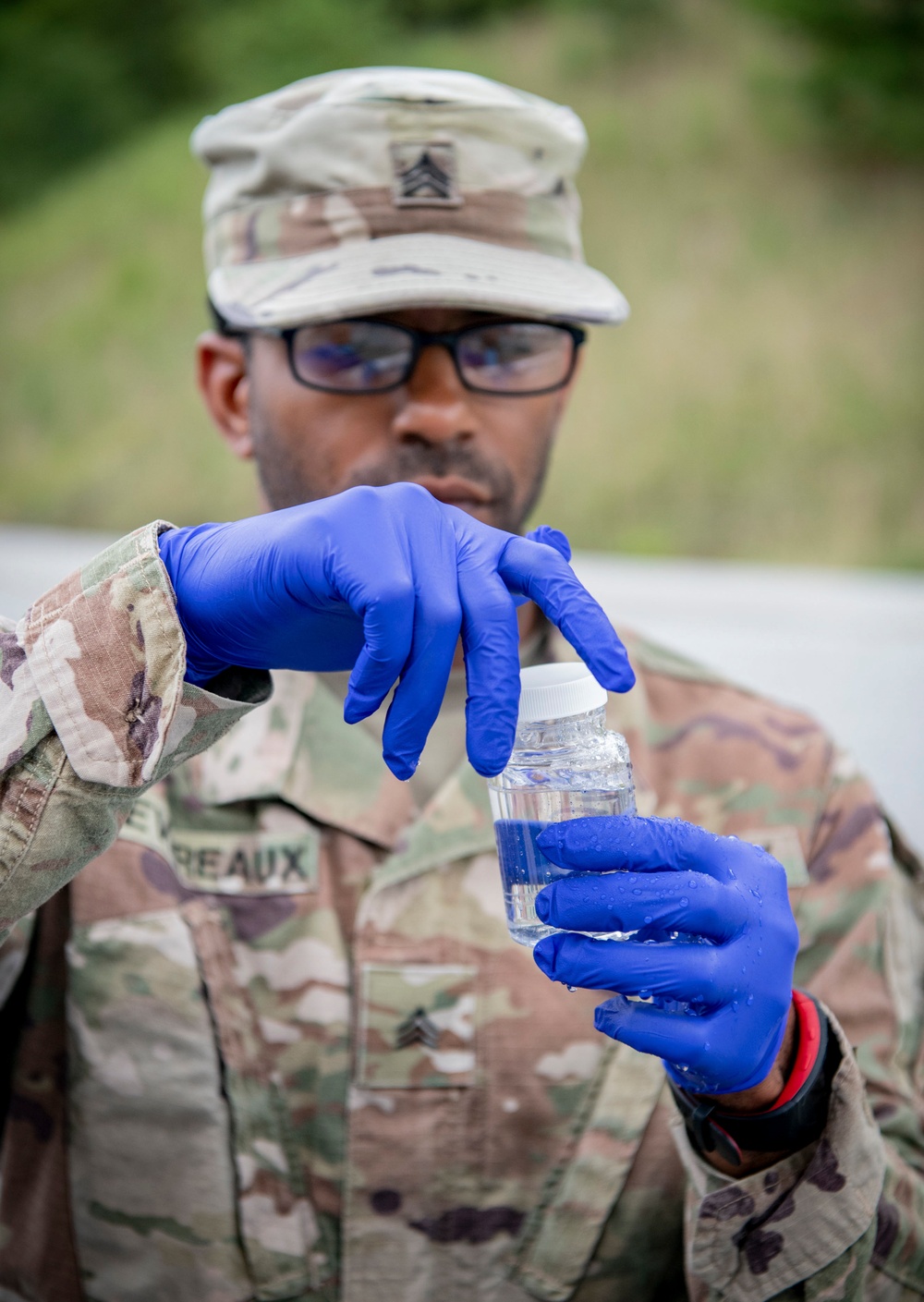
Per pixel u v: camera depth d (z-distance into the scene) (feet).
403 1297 4.33
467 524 3.22
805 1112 3.58
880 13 37.93
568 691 3.28
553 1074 4.45
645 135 36.22
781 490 28.12
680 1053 3.21
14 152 39.22
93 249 35.63
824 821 4.92
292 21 40.47
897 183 34.78
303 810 4.64
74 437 30.66
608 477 28.50
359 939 4.53
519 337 4.68
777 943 3.29
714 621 12.41
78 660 3.21
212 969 4.49
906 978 4.73
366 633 2.96
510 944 4.54
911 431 29.22
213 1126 4.39
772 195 34.60
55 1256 4.43
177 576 3.27
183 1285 4.34
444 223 4.70
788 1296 3.70
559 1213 4.39
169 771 3.31
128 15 41.24
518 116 4.80
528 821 3.37
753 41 38.45
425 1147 4.39
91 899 4.53
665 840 3.25
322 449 4.69
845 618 12.30
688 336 31.30
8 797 3.22
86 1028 4.45
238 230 4.88
